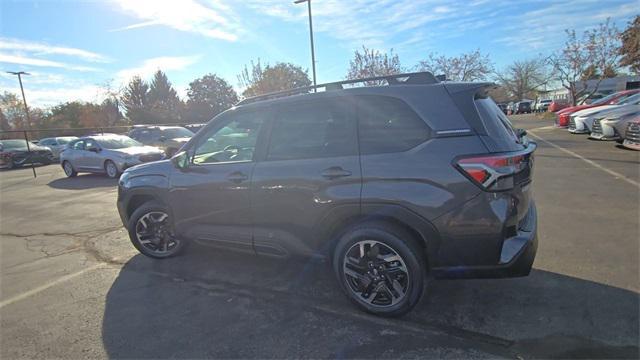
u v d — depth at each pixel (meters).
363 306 2.99
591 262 3.59
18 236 5.88
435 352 2.47
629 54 23.42
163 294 3.57
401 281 2.83
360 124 2.95
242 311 3.17
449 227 2.64
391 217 2.80
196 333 2.87
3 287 3.92
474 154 2.57
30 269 4.41
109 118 52.56
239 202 3.50
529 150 2.86
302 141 3.19
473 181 2.56
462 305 3.02
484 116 2.70
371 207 2.85
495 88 3.16
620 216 4.87
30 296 3.67
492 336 2.60
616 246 3.93
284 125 3.30
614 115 10.89
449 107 2.71
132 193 4.35
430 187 2.65
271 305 3.24
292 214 3.22
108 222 6.49
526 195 2.76
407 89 2.86
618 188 6.27
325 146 3.07
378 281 2.90
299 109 3.23
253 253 3.58
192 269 4.13
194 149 3.91
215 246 3.85
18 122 48.12
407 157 2.73
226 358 2.55
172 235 4.29
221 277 3.88
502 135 2.71
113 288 3.76
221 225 3.71
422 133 2.74
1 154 18.28
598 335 2.53
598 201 5.60
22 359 2.67
